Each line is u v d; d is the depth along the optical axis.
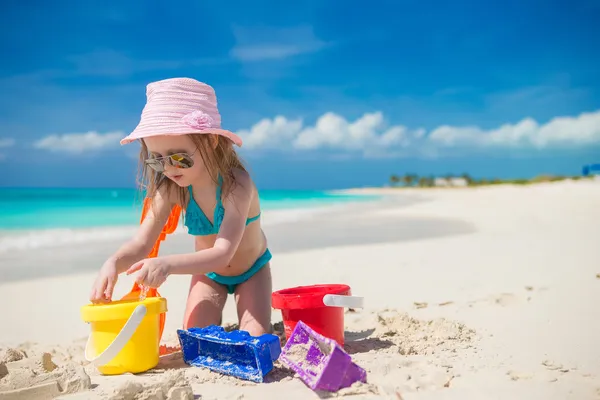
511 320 3.50
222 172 3.18
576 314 3.56
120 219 14.27
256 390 2.44
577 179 46.34
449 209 16.95
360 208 19.91
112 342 2.61
